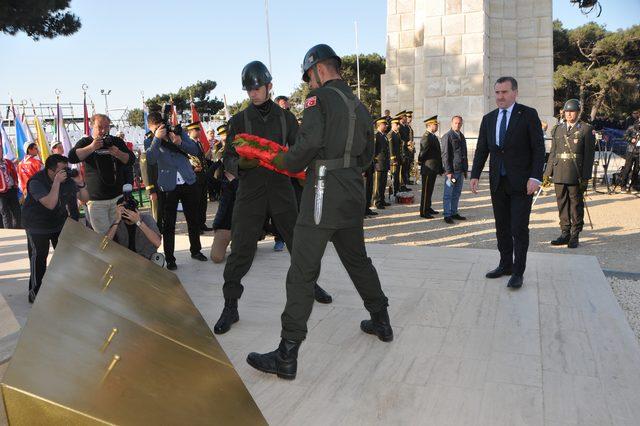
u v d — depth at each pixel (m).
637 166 13.40
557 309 4.25
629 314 4.79
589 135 7.42
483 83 18.16
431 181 10.48
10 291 5.36
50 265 2.48
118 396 1.69
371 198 11.13
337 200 3.09
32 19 14.14
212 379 2.36
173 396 1.96
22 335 1.64
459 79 18.36
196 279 5.43
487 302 4.44
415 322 4.05
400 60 21.28
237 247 3.97
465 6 18.19
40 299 1.96
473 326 3.94
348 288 4.92
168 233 5.75
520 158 4.73
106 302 2.41
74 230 3.31
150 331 2.38
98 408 1.55
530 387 3.04
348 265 3.48
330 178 3.09
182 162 5.86
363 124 3.18
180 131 5.86
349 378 3.19
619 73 40.19
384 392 3.02
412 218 10.70
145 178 7.75
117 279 2.88
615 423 2.67
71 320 1.96
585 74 40.59
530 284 4.88
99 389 1.65
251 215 3.93
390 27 21.36
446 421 2.72
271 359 3.24
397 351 3.54
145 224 4.87
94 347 1.87
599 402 2.87
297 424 2.71
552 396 2.93
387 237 8.96
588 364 3.30
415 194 14.26
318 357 3.48
